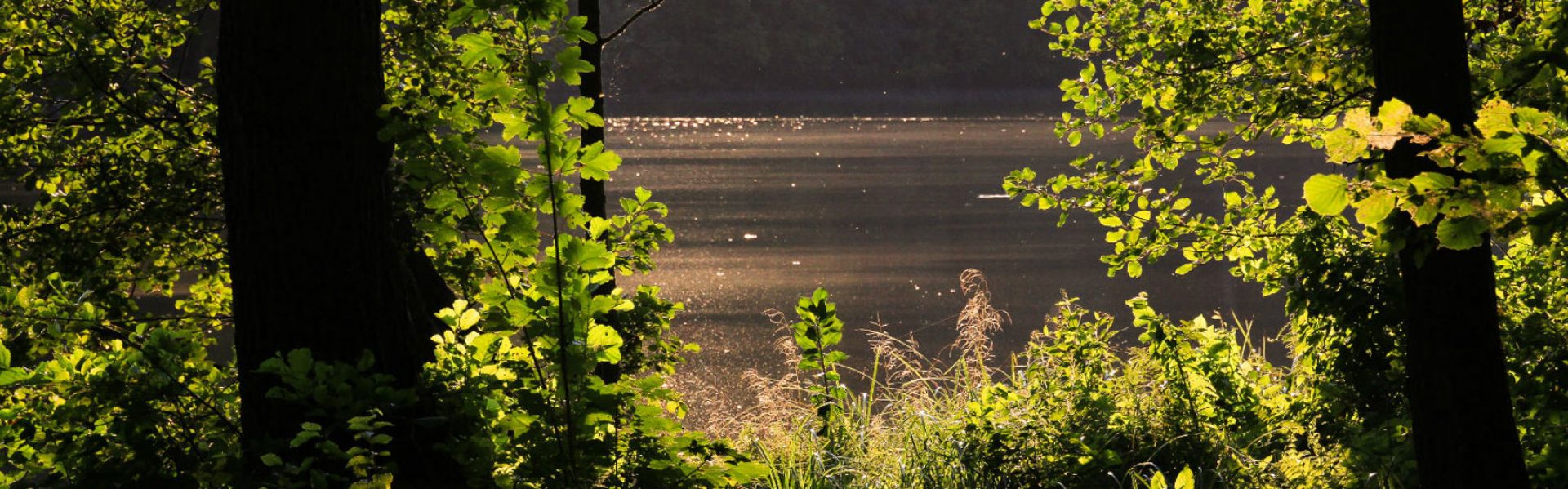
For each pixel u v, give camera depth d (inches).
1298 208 832.9
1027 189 951.0
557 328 530.0
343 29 559.5
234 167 561.0
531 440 535.8
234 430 567.5
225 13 561.0
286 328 557.3
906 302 2564.0
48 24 906.1
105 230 898.1
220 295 1008.9
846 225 3934.5
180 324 953.5
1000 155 7086.6
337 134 558.9
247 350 565.9
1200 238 928.9
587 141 978.1
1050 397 922.7
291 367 505.0
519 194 526.3
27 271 885.8
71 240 874.8
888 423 1085.1
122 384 538.9
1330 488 774.5
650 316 864.9
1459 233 328.8
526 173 530.3
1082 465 844.6
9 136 916.6
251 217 557.3
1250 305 2400.3
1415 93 515.8
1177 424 871.7
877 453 962.7
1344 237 829.8
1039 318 2349.9
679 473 549.6
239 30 554.3
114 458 529.3
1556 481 617.9
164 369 559.5
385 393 521.3
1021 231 3703.3
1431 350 540.4
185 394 562.9
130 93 930.1
